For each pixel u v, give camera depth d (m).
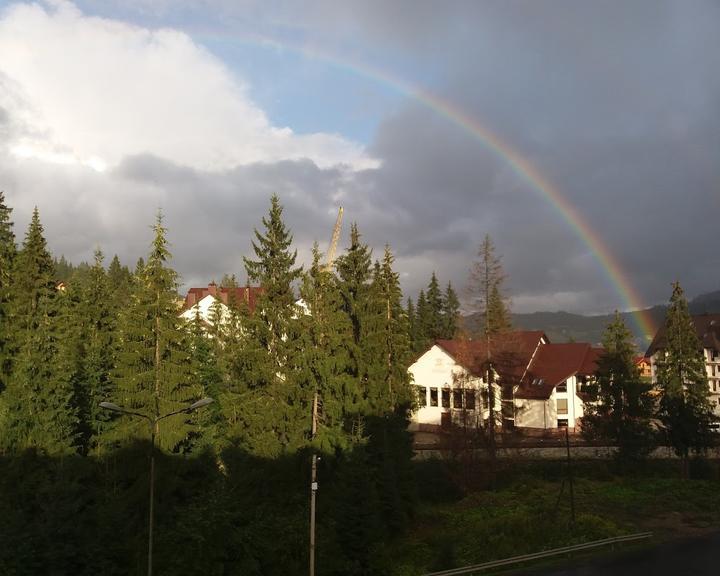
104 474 37.66
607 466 50.75
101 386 44.00
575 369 67.75
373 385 38.00
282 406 36.19
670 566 28.95
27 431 36.66
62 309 47.94
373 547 30.30
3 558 22.27
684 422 49.31
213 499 28.72
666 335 52.34
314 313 37.91
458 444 44.38
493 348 43.81
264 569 27.56
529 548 32.41
